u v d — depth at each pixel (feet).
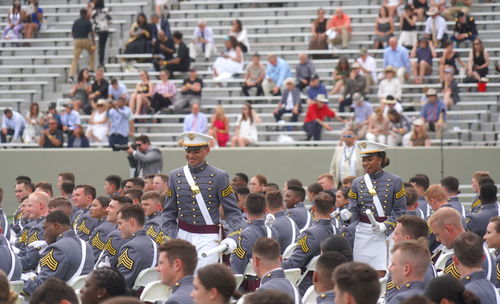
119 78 237.25
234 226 85.87
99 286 56.70
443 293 53.16
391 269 61.31
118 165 198.18
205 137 86.38
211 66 240.53
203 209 86.07
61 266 80.23
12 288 77.56
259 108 221.46
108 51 252.01
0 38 264.52
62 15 265.95
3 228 113.29
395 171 187.93
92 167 199.00
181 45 235.20
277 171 193.16
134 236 83.97
